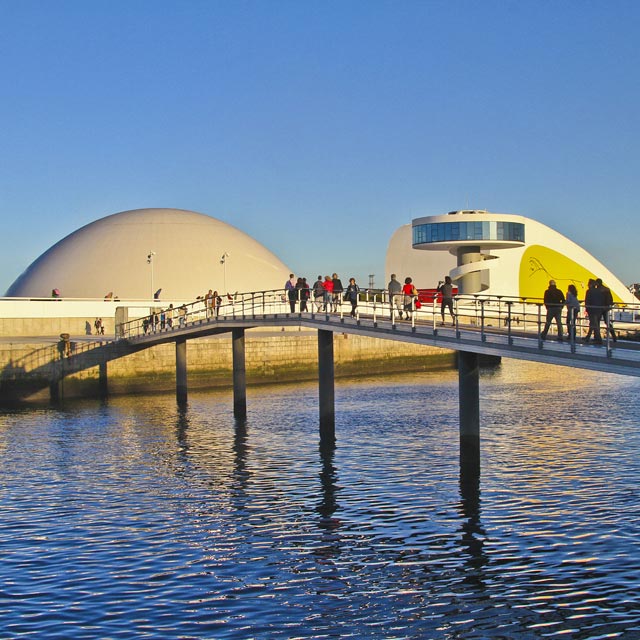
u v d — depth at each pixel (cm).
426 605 1684
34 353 5091
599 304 2339
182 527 2236
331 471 2898
